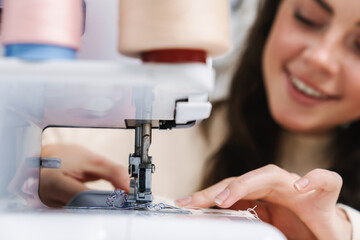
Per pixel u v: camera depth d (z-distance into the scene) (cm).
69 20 36
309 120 113
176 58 36
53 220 36
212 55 39
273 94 117
